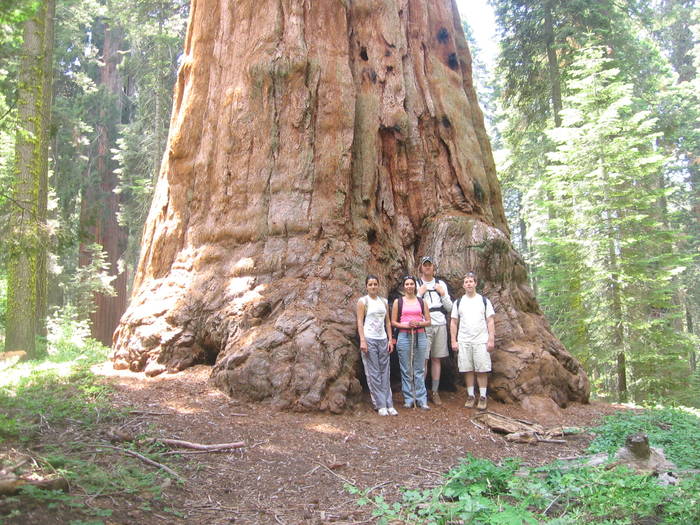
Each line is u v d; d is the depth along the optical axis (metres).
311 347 6.79
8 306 11.42
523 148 21.91
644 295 13.65
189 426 5.64
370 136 8.64
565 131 14.30
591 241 13.94
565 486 4.30
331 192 8.06
